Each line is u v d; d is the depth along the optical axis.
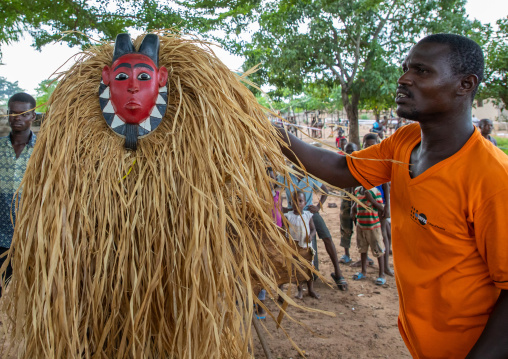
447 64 1.32
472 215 1.28
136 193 1.36
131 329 1.33
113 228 1.34
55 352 1.30
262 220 1.53
